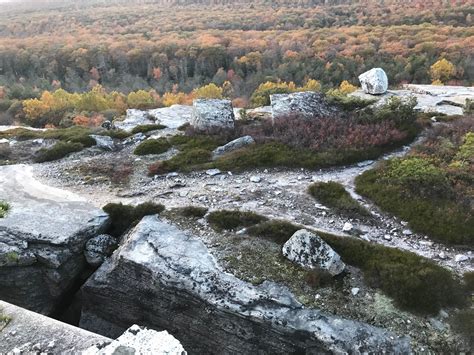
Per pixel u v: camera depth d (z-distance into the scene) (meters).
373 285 11.26
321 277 11.38
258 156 18.11
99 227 14.26
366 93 26.48
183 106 30.56
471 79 50.75
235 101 48.47
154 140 21.25
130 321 12.99
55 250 13.12
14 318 9.63
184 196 15.89
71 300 14.16
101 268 13.12
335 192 15.20
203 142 20.70
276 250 12.54
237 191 15.98
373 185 15.38
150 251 12.59
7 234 13.37
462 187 14.45
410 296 10.75
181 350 7.79
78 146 21.56
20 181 17.78
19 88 58.59
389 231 13.35
